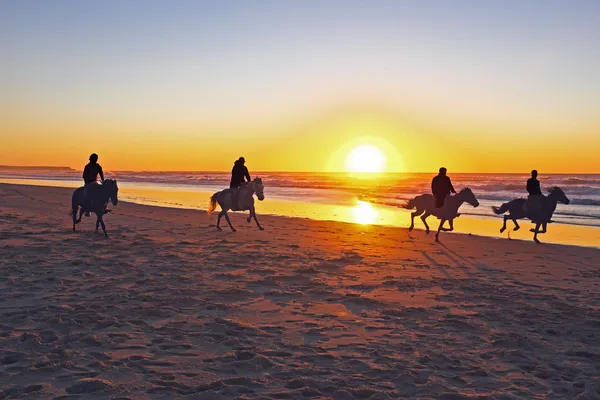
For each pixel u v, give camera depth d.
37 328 6.59
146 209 26.00
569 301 9.00
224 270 10.84
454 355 6.15
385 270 11.52
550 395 5.06
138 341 6.25
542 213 16.42
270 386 5.03
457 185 59.25
